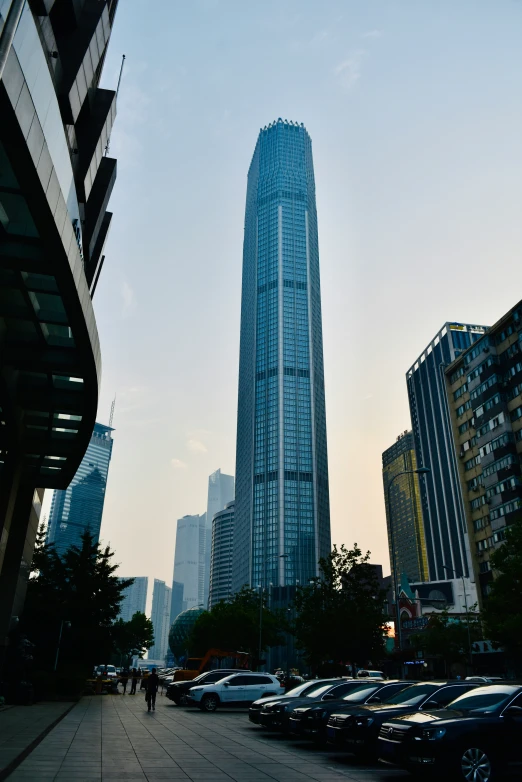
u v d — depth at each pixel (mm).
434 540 197375
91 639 48375
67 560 52156
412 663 76750
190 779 11148
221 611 82312
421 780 11391
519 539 37125
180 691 34250
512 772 10281
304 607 41562
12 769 11438
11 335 22531
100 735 18047
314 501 188750
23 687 31125
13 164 14453
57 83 24500
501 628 35438
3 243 17203
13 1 12031
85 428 29594
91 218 33906
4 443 30016
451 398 82188
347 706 15523
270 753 15188
